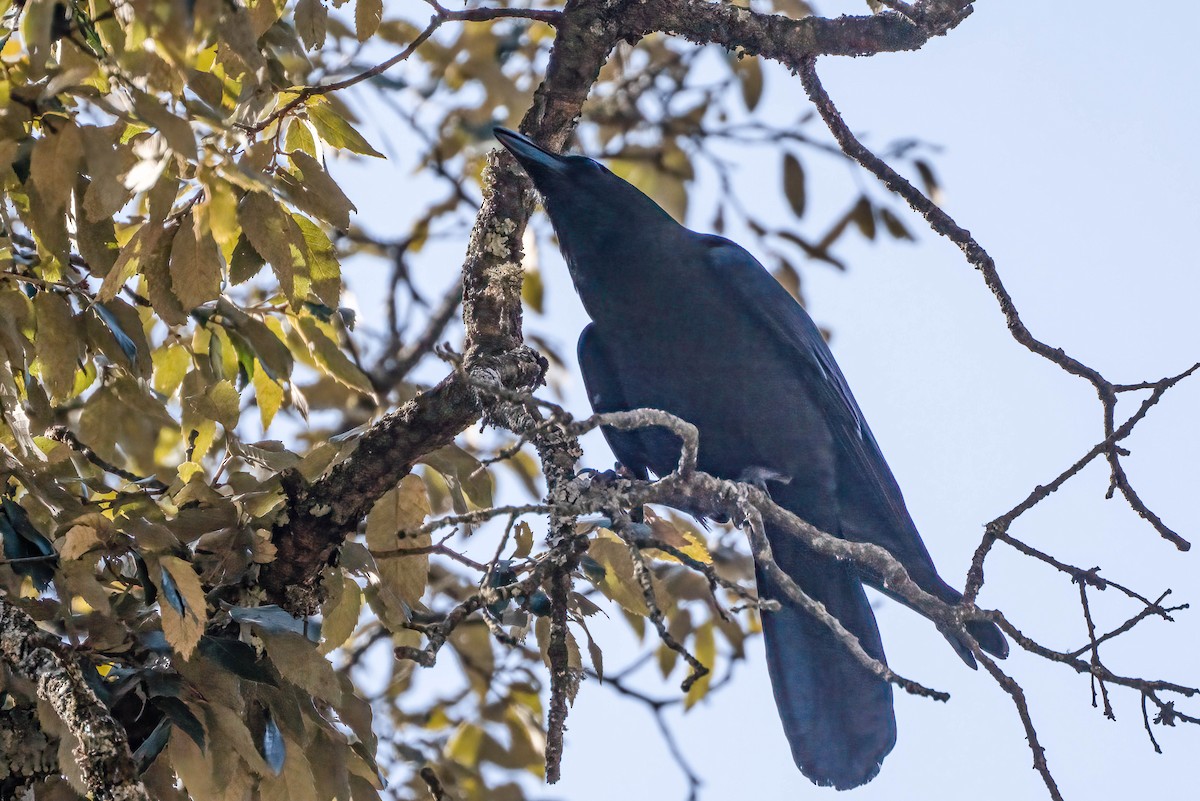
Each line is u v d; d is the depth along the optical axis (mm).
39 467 6469
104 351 6941
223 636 6340
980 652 6516
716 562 11016
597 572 7402
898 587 6988
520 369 7426
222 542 6852
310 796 6262
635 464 10539
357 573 7637
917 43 8961
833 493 10172
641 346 10016
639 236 9914
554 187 9867
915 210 8516
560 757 5852
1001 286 8172
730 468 10273
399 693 11367
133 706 6742
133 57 5625
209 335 8266
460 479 7680
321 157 7094
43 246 6574
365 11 6637
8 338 6406
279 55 8039
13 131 5832
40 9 5414
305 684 6203
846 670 9531
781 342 10008
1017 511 6645
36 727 6379
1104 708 6457
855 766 9305
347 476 7270
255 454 7184
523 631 7168
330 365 8086
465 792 10539
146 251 6266
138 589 6781
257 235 6461
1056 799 6176
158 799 6242
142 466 9203
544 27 12797
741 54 9109
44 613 6203
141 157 5957
